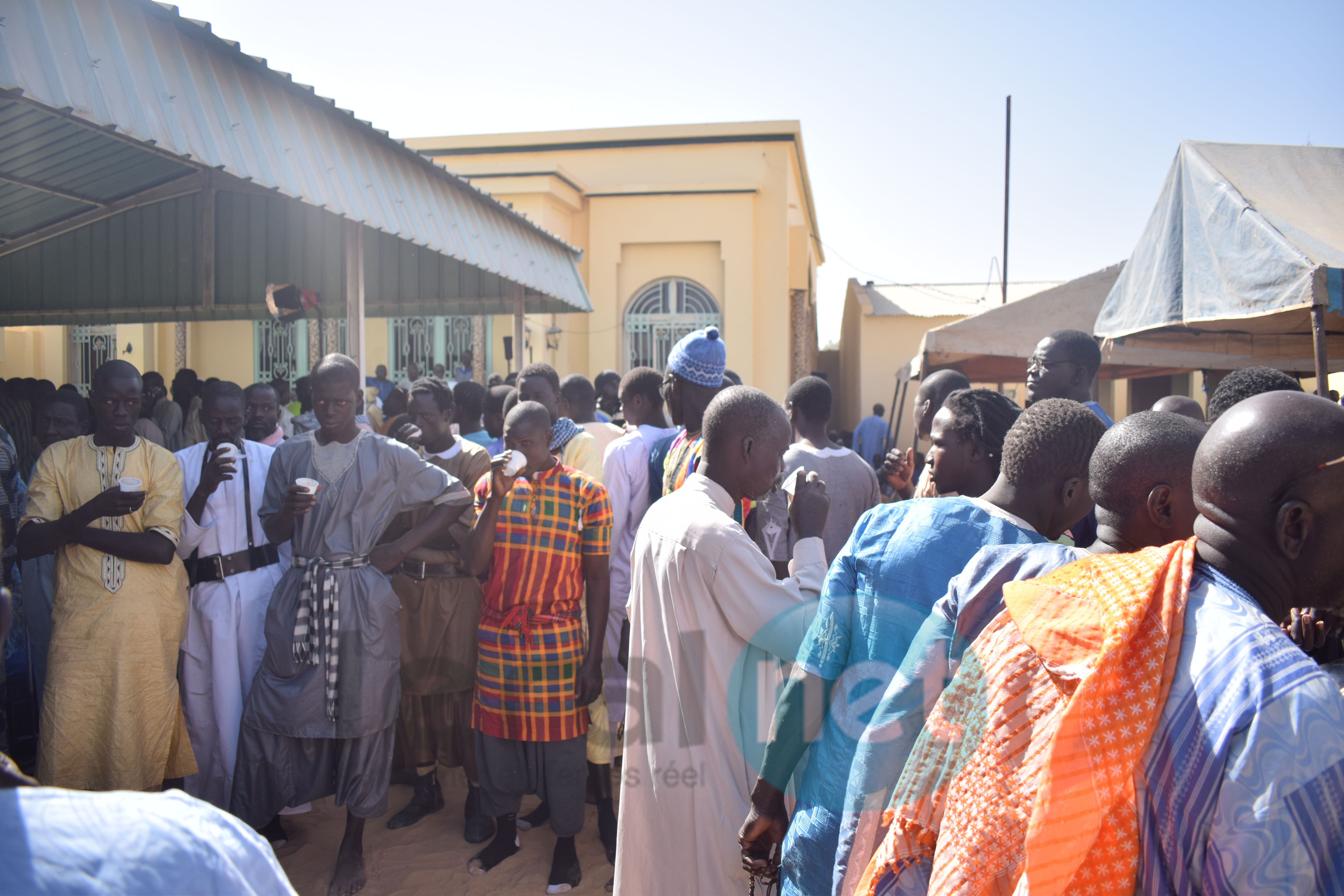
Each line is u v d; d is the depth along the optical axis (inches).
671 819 83.7
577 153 679.1
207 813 35.5
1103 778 43.0
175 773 134.6
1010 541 68.1
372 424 254.8
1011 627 53.1
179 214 338.6
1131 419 61.8
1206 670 42.4
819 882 69.9
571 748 127.9
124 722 120.9
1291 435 44.9
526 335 591.2
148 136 148.8
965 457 90.2
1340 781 38.2
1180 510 58.5
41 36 131.7
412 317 398.6
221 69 180.5
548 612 127.4
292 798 128.8
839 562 75.1
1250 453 45.8
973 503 72.0
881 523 74.6
